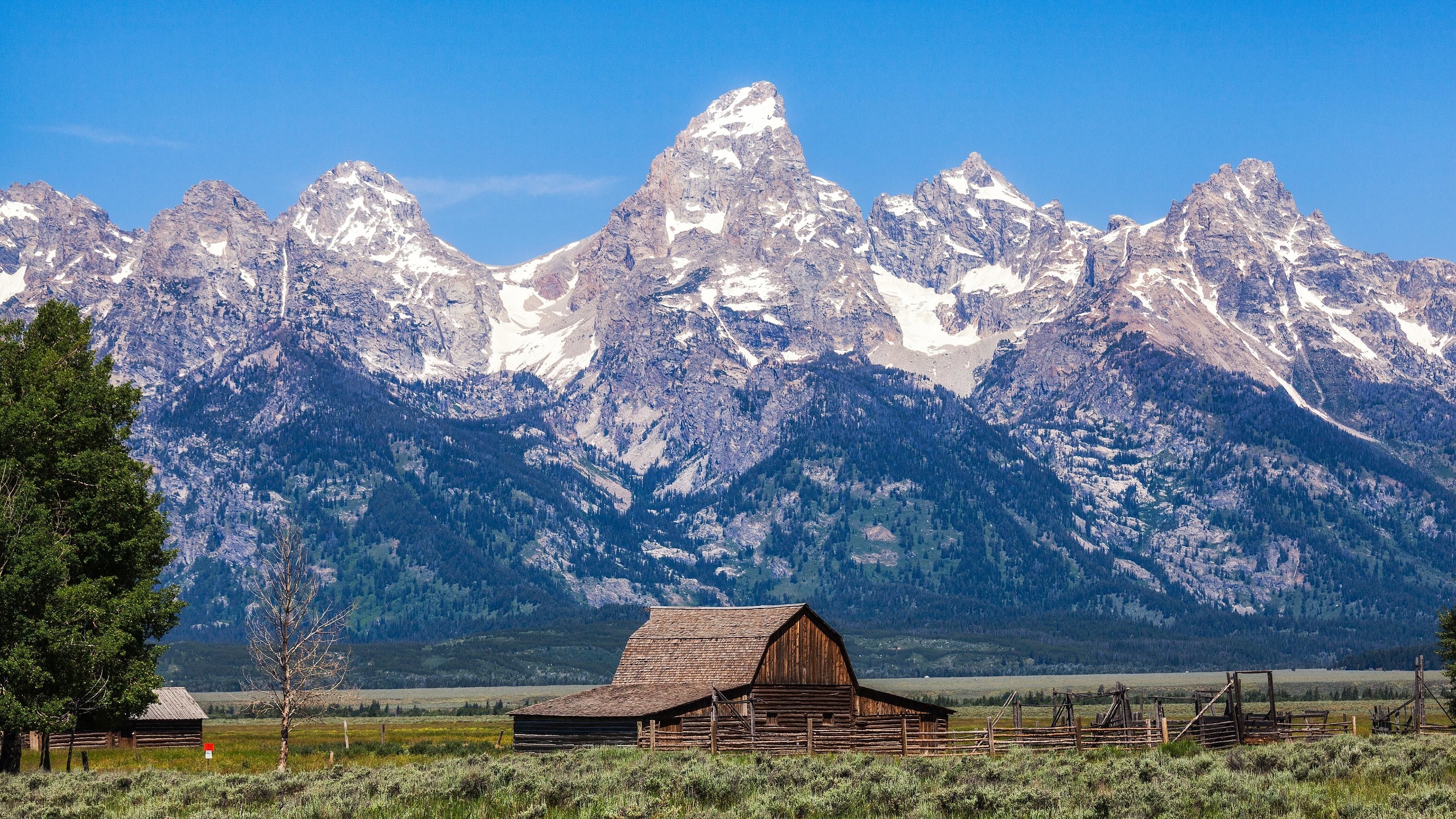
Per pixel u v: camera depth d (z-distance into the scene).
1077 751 115.88
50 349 106.31
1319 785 71.44
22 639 94.19
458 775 79.69
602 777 78.88
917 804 66.69
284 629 117.12
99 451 103.31
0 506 96.00
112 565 104.12
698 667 135.88
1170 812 60.84
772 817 64.00
